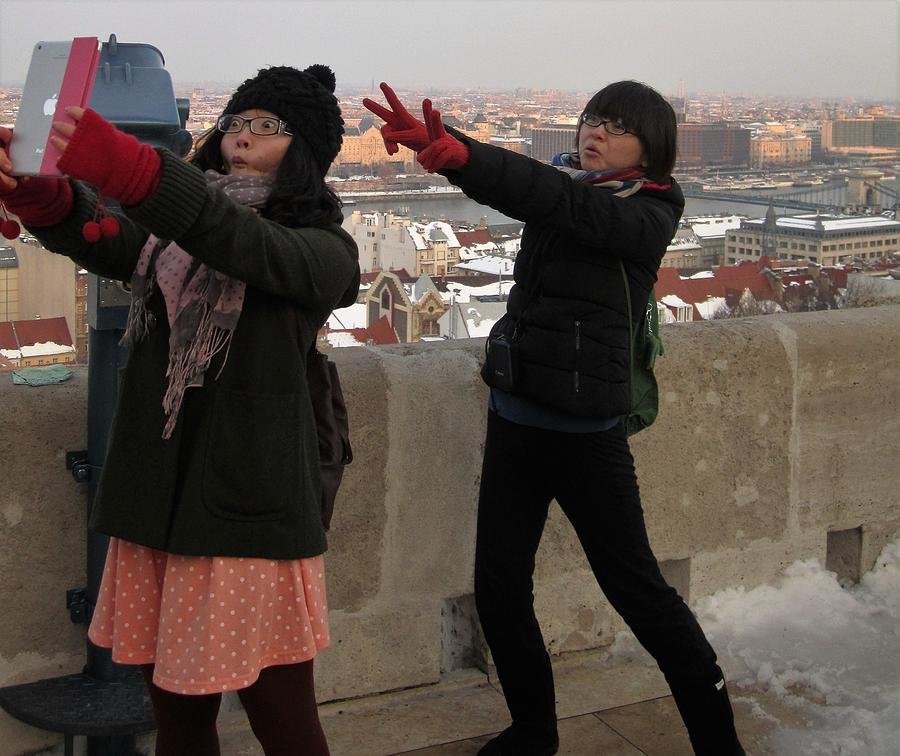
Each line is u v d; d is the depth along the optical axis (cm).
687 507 324
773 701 288
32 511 247
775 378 331
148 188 155
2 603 248
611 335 223
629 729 274
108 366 233
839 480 347
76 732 229
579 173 227
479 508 246
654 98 225
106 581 183
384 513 283
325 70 191
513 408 233
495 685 297
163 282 177
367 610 285
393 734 271
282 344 176
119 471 176
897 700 286
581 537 238
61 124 151
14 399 244
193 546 169
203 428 172
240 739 264
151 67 221
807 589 340
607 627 317
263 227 167
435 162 197
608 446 230
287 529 174
